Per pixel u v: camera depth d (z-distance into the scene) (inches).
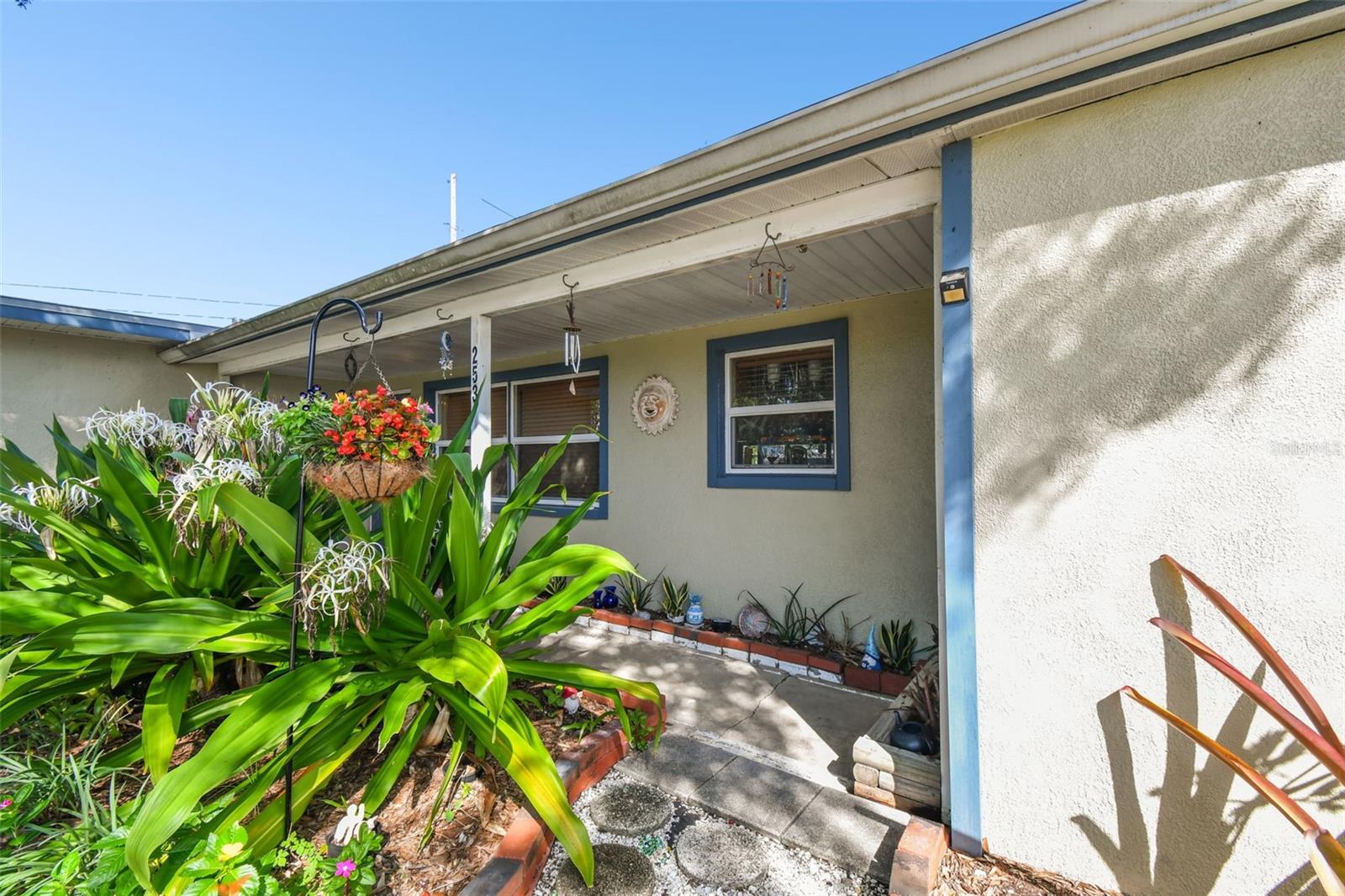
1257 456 64.7
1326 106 61.4
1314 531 62.1
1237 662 65.6
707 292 146.4
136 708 109.1
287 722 72.6
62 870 62.4
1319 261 61.8
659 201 99.3
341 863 67.1
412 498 111.9
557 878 78.0
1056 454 74.8
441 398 281.7
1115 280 71.6
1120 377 71.4
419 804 86.0
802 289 145.9
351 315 167.3
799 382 171.0
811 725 119.3
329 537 118.4
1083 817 73.0
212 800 85.4
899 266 128.3
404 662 93.0
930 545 146.9
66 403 219.1
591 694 122.9
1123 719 71.0
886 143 81.0
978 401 79.7
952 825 80.7
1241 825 65.2
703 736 114.2
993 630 78.4
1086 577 73.1
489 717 81.4
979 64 69.5
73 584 104.4
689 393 187.0
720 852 82.3
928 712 102.6
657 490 194.5
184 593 107.7
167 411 242.8
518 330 190.9
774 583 169.3
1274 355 63.8
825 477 162.1
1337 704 61.2
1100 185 72.4
